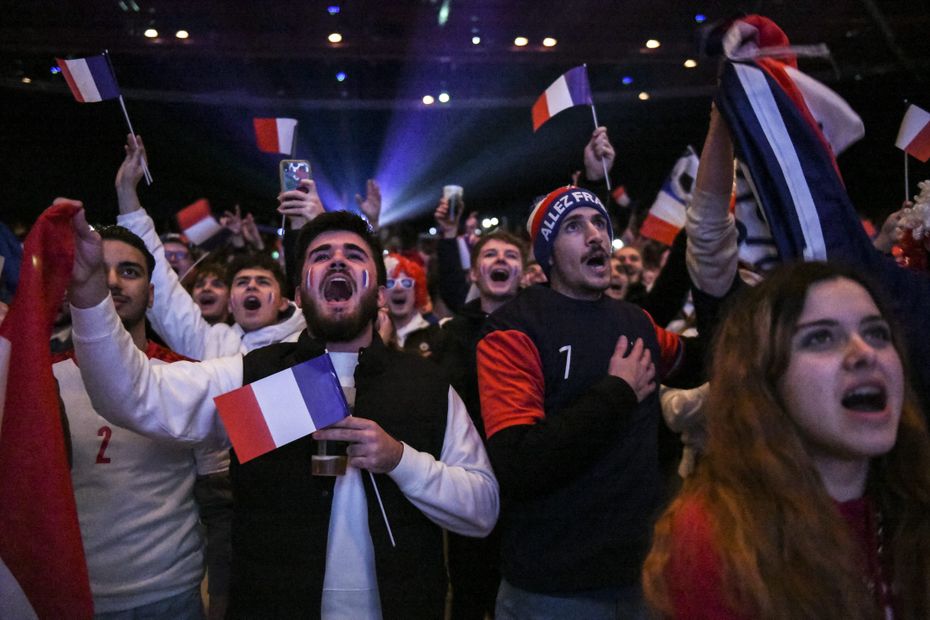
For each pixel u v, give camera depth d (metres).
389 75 11.73
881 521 1.37
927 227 2.18
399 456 2.03
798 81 2.07
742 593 1.21
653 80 11.51
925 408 1.89
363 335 2.28
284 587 2.03
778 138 2.02
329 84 11.91
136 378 2.02
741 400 1.34
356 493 2.11
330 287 2.21
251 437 1.95
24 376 1.69
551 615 2.32
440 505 2.07
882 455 1.40
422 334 4.15
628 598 2.32
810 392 1.29
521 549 2.38
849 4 8.07
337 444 2.10
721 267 2.44
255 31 9.70
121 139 12.27
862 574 1.29
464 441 2.27
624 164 13.27
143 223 3.06
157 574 2.35
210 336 3.08
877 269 1.99
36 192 11.86
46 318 1.75
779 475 1.28
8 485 1.65
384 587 2.03
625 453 2.38
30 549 1.64
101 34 9.40
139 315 2.59
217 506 3.06
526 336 2.46
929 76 8.99
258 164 13.52
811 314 1.31
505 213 14.79
